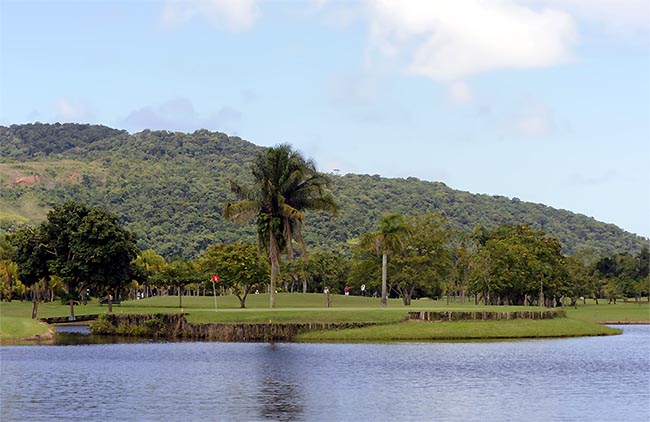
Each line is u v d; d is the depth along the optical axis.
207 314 89.88
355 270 156.38
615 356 71.38
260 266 130.25
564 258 181.12
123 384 53.00
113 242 108.56
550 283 160.38
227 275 127.94
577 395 49.50
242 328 84.94
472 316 92.69
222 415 42.88
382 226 130.38
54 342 83.19
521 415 43.22
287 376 56.84
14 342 83.12
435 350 74.19
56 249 110.44
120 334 91.62
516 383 54.22
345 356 69.00
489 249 157.00
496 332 89.94
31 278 111.38
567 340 89.44
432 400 47.50
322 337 84.69
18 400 46.94
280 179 104.62
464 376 57.19
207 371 59.41
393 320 88.88
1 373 58.06
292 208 102.44
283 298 151.75
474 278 157.38
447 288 173.50
